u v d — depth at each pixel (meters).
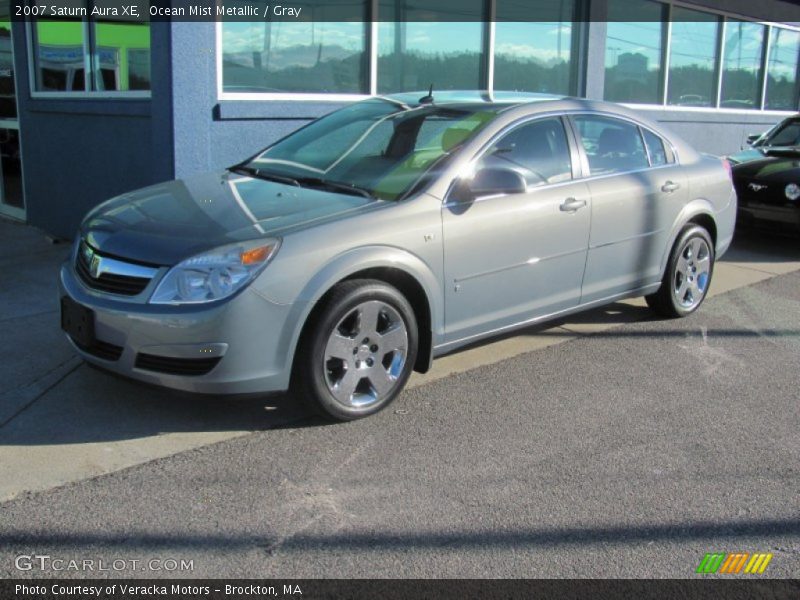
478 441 4.12
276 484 3.60
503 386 4.90
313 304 3.93
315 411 4.14
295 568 3.00
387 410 4.46
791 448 4.17
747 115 14.07
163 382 3.83
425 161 4.66
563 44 10.80
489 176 4.57
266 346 3.84
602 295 5.62
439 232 4.41
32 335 5.42
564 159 5.26
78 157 8.36
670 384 5.03
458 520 3.37
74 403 4.37
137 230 4.09
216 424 4.18
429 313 4.48
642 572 3.06
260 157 5.39
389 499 3.51
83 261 4.23
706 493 3.67
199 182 4.90
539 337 5.88
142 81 7.43
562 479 3.75
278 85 7.91
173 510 3.36
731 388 4.99
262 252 3.82
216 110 7.19
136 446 3.91
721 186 6.51
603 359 5.45
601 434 4.26
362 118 5.38
